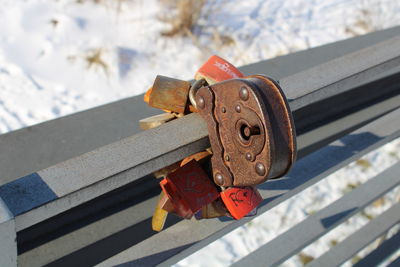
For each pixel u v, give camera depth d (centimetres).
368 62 69
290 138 53
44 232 83
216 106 56
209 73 65
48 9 326
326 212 101
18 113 266
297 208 271
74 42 314
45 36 312
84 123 103
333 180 288
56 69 298
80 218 85
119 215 87
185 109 64
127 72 309
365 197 104
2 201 48
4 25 311
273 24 363
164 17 342
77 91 290
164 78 63
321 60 136
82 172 51
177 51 330
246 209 64
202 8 353
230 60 333
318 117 116
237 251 247
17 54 299
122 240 85
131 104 109
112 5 340
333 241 266
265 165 53
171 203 62
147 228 87
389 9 394
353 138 86
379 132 88
